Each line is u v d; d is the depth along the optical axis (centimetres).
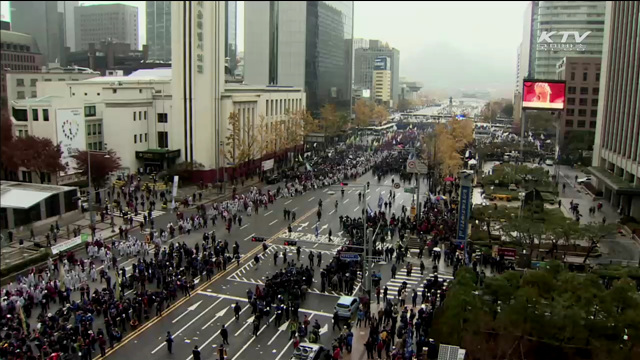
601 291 4125
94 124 10775
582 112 15575
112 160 9556
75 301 4994
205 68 10819
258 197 9125
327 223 8019
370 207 8706
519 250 6600
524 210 7350
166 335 4512
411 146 14650
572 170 13438
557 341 4047
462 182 6341
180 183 10519
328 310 5109
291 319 4788
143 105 11256
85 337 4131
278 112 14188
